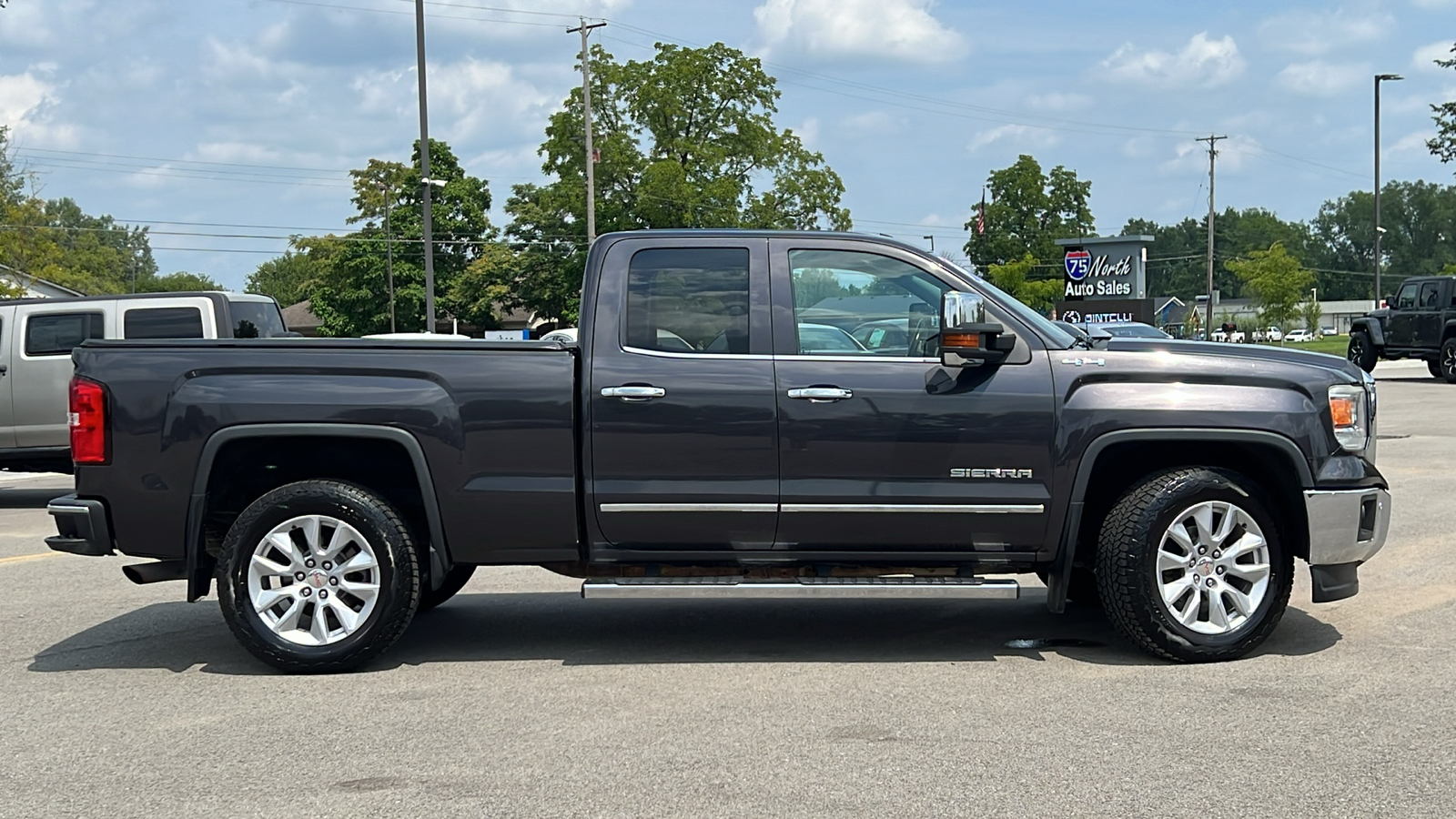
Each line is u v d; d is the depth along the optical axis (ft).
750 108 189.16
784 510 19.16
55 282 177.47
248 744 15.84
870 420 19.07
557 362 19.25
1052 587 19.61
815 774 14.35
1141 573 18.84
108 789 14.25
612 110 187.93
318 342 19.60
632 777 14.37
